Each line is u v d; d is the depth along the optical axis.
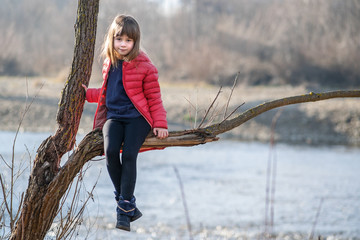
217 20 47.97
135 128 3.92
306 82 39.12
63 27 43.69
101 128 4.02
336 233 9.15
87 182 11.09
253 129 23.31
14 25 42.91
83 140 3.92
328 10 43.84
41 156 3.92
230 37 44.03
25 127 19.75
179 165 15.41
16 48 39.25
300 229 9.30
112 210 9.34
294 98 4.21
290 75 39.47
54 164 3.93
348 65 39.16
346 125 23.64
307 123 23.75
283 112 24.61
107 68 4.10
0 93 23.52
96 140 3.93
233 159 17.03
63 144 3.96
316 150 19.73
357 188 12.99
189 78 38.97
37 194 3.87
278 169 15.47
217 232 8.86
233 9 51.53
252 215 10.12
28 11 44.91
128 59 4.00
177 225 9.24
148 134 4.00
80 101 4.02
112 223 8.53
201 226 9.06
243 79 38.69
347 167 16.20
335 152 19.44
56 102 23.06
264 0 51.34
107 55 4.07
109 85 4.07
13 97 22.88
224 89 33.09
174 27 46.38
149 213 9.95
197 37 45.81
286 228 9.32
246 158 17.33
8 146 15.55
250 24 47.41
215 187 12.53
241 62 40.53
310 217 10.14
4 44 38.38
